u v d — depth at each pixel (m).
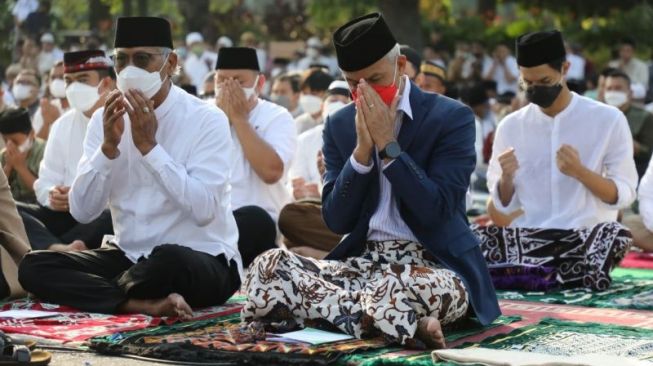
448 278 5.53
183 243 6.72
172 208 6.69
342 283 5.79
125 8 26.38
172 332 5.78
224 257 6.76
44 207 8.54
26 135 9.60
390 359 4.98
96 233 8.25
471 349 5.19
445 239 5.79
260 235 8.59
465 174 5.78
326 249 8.87
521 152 8.40
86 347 5.50
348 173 5.76
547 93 8.07
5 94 16.17
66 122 8.66
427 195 5.59
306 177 10.05
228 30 30.97
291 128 9.06
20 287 6.95
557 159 8.10
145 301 6.37
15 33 24.05
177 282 6.39
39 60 22.64
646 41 26.56
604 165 8.27
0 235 7.21
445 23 28.91
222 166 6.65
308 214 8.88
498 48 24.36
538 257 8.02
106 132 6.44
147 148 6.35
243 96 8.80
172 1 29.22
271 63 26.78
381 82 5.71
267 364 5.06
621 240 7.84
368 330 5.46
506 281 8.01
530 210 8.38
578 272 7.90
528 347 5.41
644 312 6.79
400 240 5.88
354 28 5.69
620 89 11.56
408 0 23.98
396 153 5.59
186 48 25.66
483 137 15.71
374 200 5.90
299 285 5.69
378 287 5.44
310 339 5.40
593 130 8.22
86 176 6.57
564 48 8.07
